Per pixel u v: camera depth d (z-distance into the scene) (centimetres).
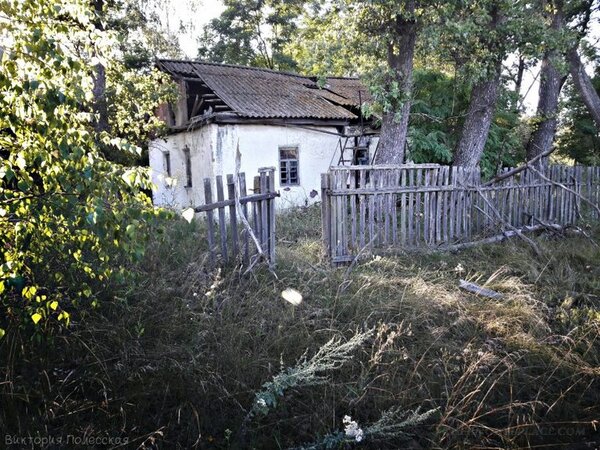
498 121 1255
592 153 1828
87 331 328
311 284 456
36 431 254
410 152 1088
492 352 361
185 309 377
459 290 471
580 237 730
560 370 354
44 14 231
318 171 1320
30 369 300
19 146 240
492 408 316
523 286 488
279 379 280
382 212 589
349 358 320
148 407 288
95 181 229
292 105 1294
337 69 954
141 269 426
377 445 281
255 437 277
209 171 1176
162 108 1432
